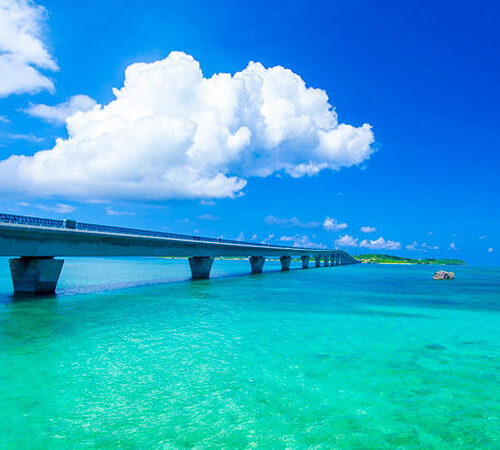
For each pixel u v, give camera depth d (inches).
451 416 365.1
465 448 305.7
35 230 1145.4
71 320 813.9
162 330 726.5
